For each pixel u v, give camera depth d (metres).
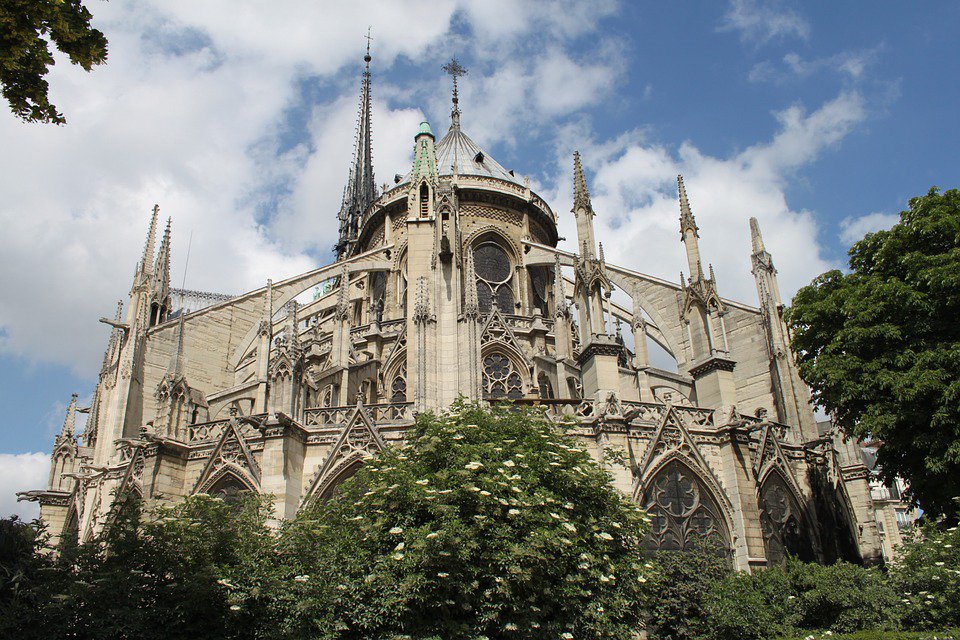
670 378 42.88
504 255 58.75
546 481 23.14
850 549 37.84
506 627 20.22
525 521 21.12
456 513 20.97
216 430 35.03
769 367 42.69
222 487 33.44
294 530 22.36
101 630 19.08
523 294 57.34
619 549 24.31
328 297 55.78
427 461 23.08
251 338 48.56
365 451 32.59
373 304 57.75
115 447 38.81
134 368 41.66
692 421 35.53
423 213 39.59
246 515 23.25
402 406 34.47
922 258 31.59
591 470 24.55
